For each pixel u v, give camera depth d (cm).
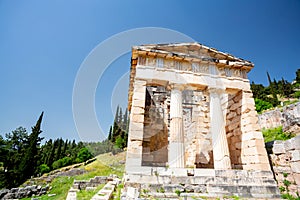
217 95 1501
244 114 1528
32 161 4075
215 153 1330
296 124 1566
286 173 1178
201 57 1558
